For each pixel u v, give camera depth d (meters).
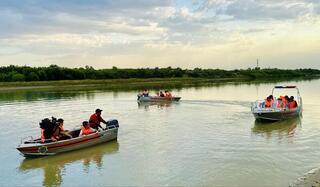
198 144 21.77
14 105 45.56
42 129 20.17
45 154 19.66
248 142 22.11
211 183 15.02
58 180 16.08
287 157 18.59
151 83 111.31
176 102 46.91
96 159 19.12
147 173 16.56
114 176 16.33
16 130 27.62
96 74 125.75
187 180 15.47
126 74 132.88
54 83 99.38
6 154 20.44
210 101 47.06
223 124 28.62
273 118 29.16
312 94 57.78
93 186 15.15
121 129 27.11
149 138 23.75
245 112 35.72
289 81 122.88
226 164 17.59
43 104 46.53
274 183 14.80
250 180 15.25
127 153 20.12
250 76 165.88
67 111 38.81
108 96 59.28
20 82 98.31
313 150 19.95
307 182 14.61
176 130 26.38
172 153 19.84
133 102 48.66
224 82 116.12
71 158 19.41
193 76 147.88
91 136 21.41
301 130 25.75
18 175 16.88
